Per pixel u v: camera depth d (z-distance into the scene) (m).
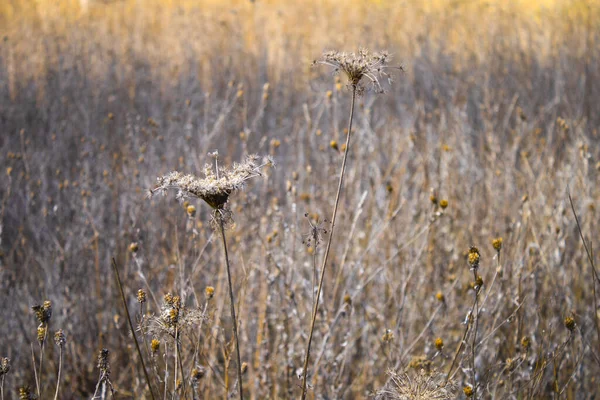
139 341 3.00
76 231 3.79
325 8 9.66
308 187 4.05
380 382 2.93
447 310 3.22
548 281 3.11
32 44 7.39
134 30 8.59
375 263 3.67
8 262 3.62
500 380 2.52
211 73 7.07
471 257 2.01
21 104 6.02
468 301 3.27
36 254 3.80
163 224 3.74
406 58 7.31
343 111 5.70
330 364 2.86
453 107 5.55
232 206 3.78
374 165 4.38
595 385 2.87
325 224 3.49
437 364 2.93
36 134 5.37
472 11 8.95
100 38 8.05
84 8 9.36
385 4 9.70
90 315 3.45
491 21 8.34
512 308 2.95
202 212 4.25
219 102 5.84
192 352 2.72
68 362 3.24
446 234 3.87
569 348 2.82
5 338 3.26
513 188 3.98
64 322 3.28
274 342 3.17
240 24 9.00
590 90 6.15
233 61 7.51
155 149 4.84
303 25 9.01
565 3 8.52
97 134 5.45
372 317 3.41
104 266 3.69
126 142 4.74
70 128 5.50
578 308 3.15
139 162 4.26
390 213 3.55
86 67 7.04
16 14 8.44
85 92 6.31
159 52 7.89
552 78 6.62
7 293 3.47
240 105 5.83
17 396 3.02
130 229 3.62
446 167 4.23
